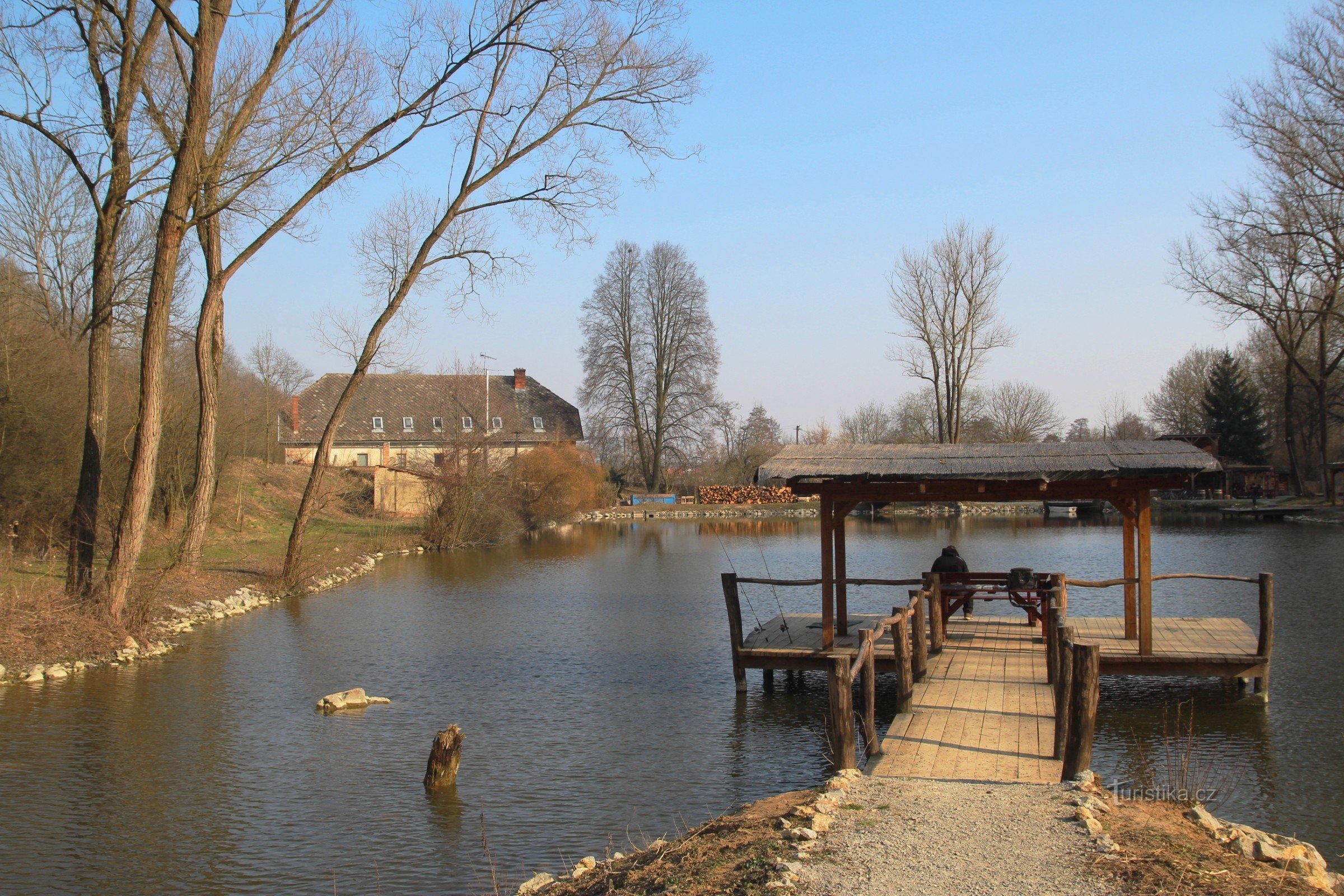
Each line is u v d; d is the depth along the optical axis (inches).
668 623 784.9
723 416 2431.1
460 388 2037.4
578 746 433.1
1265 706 479.8
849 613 753.0
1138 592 512.4
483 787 376.2
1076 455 506.0
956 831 233.5
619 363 2402.8
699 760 411.8
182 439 1098.1
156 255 630.5
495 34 772.0
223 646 669.9
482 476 1555.1
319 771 395.5
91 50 634.8
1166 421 3321.9
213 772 394.0
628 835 325.1
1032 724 370.9
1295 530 1603.1
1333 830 319.6
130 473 642.2
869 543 1588.3
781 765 404.8
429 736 448.8
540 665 612.4
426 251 900.6
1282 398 2437.3
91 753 418.0
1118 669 487.8
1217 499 2517.2
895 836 230.8
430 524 1497.3
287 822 339.0
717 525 2192.4
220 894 281.0
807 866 209.8
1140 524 496.1
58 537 852.6
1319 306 1825.8
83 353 972.6
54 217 1163.3
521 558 1362.0
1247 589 903.1
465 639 705.6
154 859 306.2
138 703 506.6
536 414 2738.7
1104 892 192.4
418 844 318.3
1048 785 282.5
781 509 2477.9
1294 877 202.4
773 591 982.4
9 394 862.5
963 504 2436.0
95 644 609.3
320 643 685.3
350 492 1833.2
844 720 295.4
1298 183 1499.8
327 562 1091.9
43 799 361.4
